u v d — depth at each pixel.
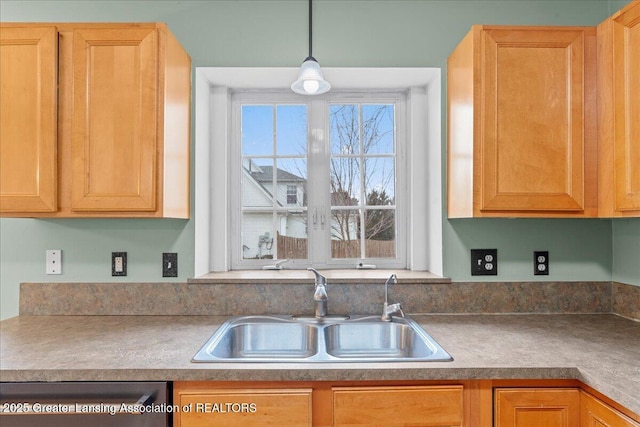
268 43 1.75
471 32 1.42
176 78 1.54
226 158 1.92
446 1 1.75
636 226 1.57
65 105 1.39
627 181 1.29
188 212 1.69
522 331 1.40
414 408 1.09
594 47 1.41
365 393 1.09
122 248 1.69
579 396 1.09
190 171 1.71
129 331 1.41
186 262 1.69
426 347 1.28
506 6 1.75
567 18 1.74
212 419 1.08
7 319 1.59
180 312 1.67
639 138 1.25
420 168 1.91
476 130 1.40
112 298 1.67
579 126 1.40
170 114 1.47
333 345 1.54
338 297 1.68
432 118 1.84
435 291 1.68
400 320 1.58
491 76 1.40
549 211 1.41
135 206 1.37
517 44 1.40
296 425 1.08
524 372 1.06
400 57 1.75
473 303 1.68
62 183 1.39
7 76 1.38
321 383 1.10
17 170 1.37
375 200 1.99
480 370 1.07
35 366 1.06
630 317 1.59
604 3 1.74
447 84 1.73
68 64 1.40
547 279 1.70
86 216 1.40
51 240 1.68
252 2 1.75
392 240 2.00
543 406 1.09
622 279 1.64
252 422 1.08
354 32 1.75
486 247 1.71
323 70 1.76
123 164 1.38
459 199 1.56
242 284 1.67
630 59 1.28
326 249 1.98
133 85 1.38
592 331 1.41
